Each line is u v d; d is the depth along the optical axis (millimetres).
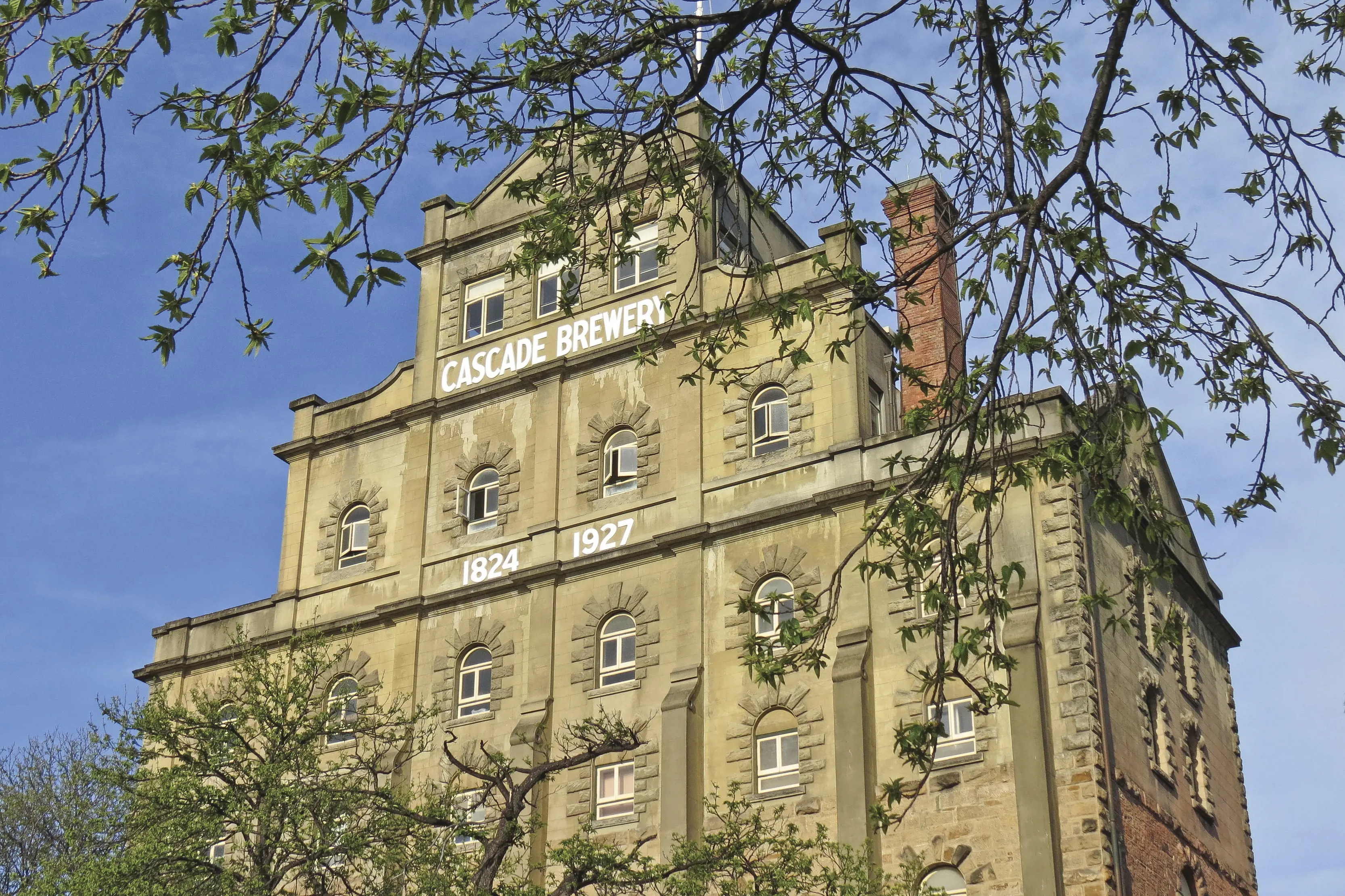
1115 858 32312
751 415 39625
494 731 39406
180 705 35281
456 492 43000
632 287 42531
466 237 46000
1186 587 41625
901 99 16062
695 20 15094
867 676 35500
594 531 40438
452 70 14844
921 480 14844
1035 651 33562
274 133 13438
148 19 12180
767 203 17797
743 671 36938
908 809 15758
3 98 12562
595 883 29297
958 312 41562
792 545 37562
